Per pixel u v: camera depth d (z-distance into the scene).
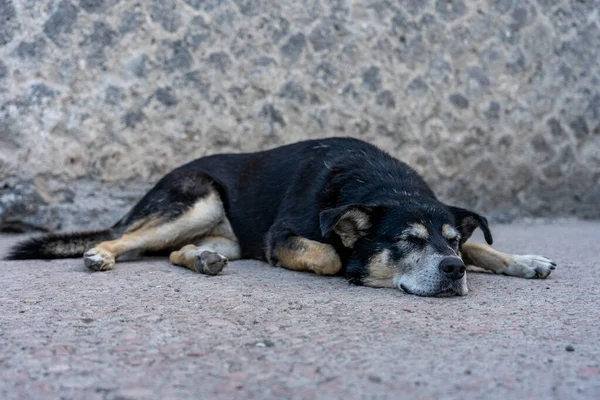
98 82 2.27
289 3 2.43
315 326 1.32
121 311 1.39
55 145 2.24
